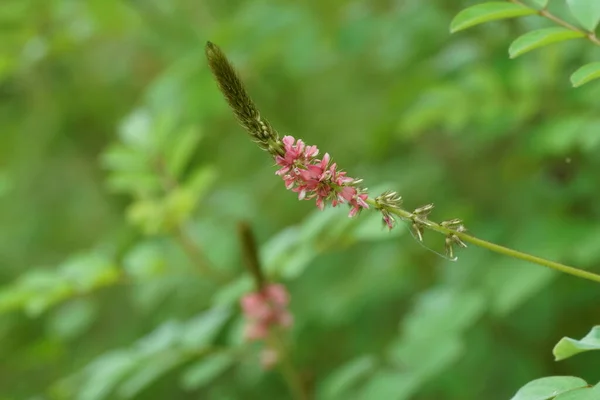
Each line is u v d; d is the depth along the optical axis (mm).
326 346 1542
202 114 1536
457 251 1370
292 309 1534
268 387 1549
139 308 1688
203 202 1726
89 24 1677
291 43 1453
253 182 1755
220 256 1377
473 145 1543
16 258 1973
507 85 1227
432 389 1372
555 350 819
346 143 1762
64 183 2078
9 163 1966
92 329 1771
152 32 1715
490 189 1562
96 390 1087
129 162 1170
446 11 1508
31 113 1968
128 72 1940
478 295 1114
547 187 1314
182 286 1592
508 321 1401
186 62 1447
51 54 1729
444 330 1091
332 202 843
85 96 1941
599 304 1390
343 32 1484
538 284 1136
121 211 1985
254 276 1074
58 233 2021
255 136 845
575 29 858
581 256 1150
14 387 1775
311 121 1796
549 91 1245
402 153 1724
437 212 1527
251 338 1097
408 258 1504
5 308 1111
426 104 1258
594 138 1122
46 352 1530
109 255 1543
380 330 1497
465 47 1399
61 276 1110
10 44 1644
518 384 1340
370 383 1079
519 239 1244
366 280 1482
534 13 863
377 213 1036
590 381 1305
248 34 1436
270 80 1680
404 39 1488
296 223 1706
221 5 1715
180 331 1126
